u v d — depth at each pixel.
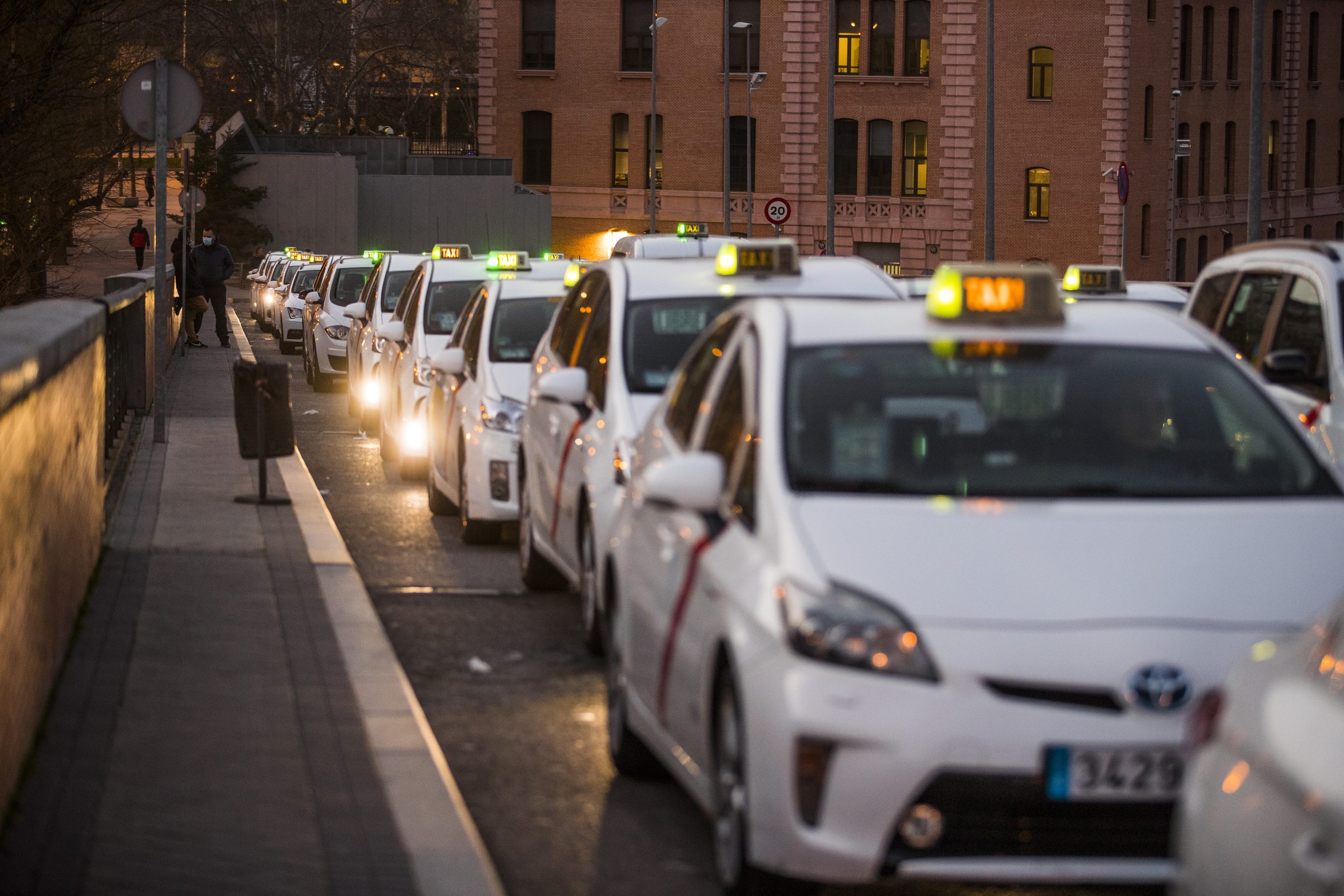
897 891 8.62
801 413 9.18
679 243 23.17
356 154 103.00
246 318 84.38
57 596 11.39
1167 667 7.48
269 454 19.89
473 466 18.95
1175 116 103.31
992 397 9.42
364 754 10.02
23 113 32.66
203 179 101.12
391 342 27.55
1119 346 9.97
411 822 8.86
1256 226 41.50
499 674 13.25
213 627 13.24
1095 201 97.88
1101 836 7.48
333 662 12.21
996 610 7.68
